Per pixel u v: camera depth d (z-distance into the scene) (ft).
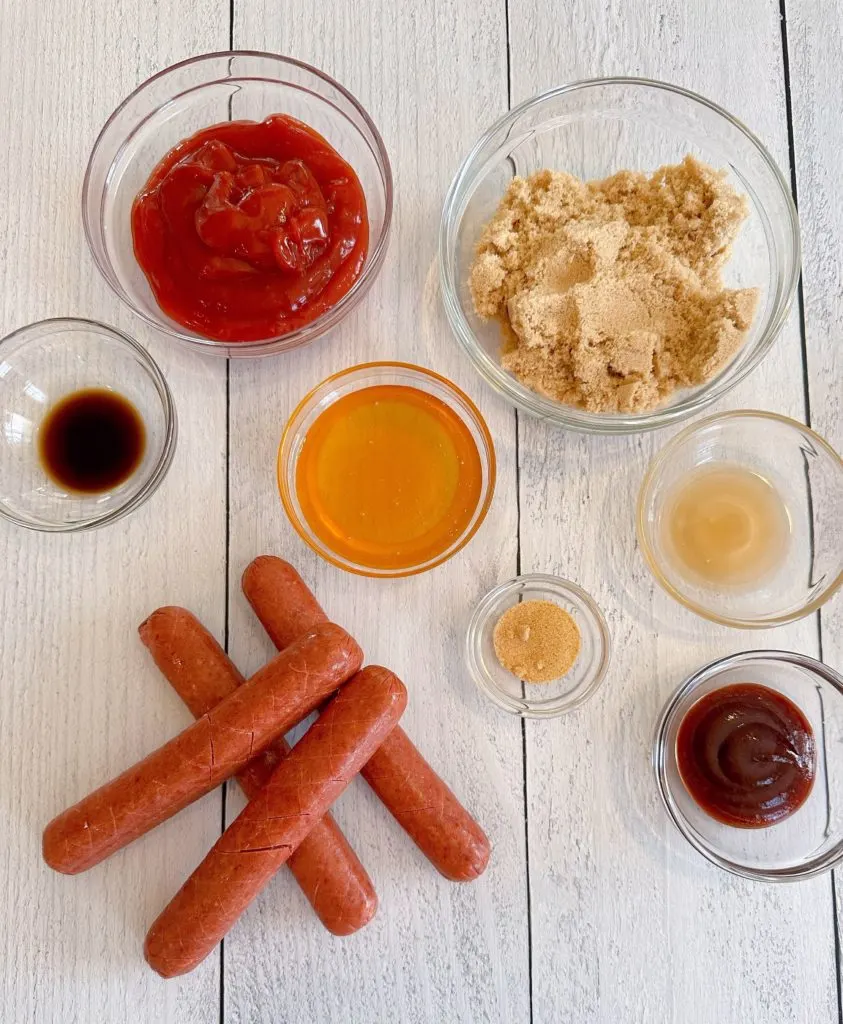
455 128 1.20
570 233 1.09
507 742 1.18
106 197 1.18
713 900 1.18
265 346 1.11
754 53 1.21
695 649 1.19
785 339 1.21
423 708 1.18
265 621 1.11
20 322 1.20
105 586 1.18
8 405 1.19
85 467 1.18
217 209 1.04
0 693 1.18
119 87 1.21
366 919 1.08
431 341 1.20
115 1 1.20
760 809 1.13
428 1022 1.17
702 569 1.18
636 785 1.18
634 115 1.19
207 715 1.03
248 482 1.19
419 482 1.18
